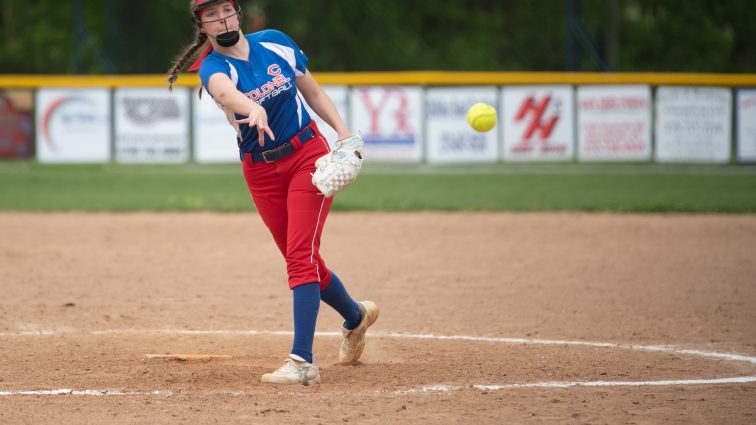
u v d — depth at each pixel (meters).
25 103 70.25
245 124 17.59
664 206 48.56
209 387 17.55
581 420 15.08
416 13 123.25
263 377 17.84
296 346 17.77
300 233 17.80
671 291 28.66
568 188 59.03
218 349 21.27
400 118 67.06
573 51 85.12
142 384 17.75
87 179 66.44
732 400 16.39
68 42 113.94
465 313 25.61
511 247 38.03
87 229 43.78
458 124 66.94
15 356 20.31
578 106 66.50
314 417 15.29
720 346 21.31
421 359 20.06
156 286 29.98
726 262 34.00
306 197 17.80
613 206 49.28
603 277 31.27
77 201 53.50
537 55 124.25
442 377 18.31
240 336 22.77
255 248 38.31
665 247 37.62
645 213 48.12
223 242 39.94
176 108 68.81
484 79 67.62
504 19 126.12
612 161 66.88
